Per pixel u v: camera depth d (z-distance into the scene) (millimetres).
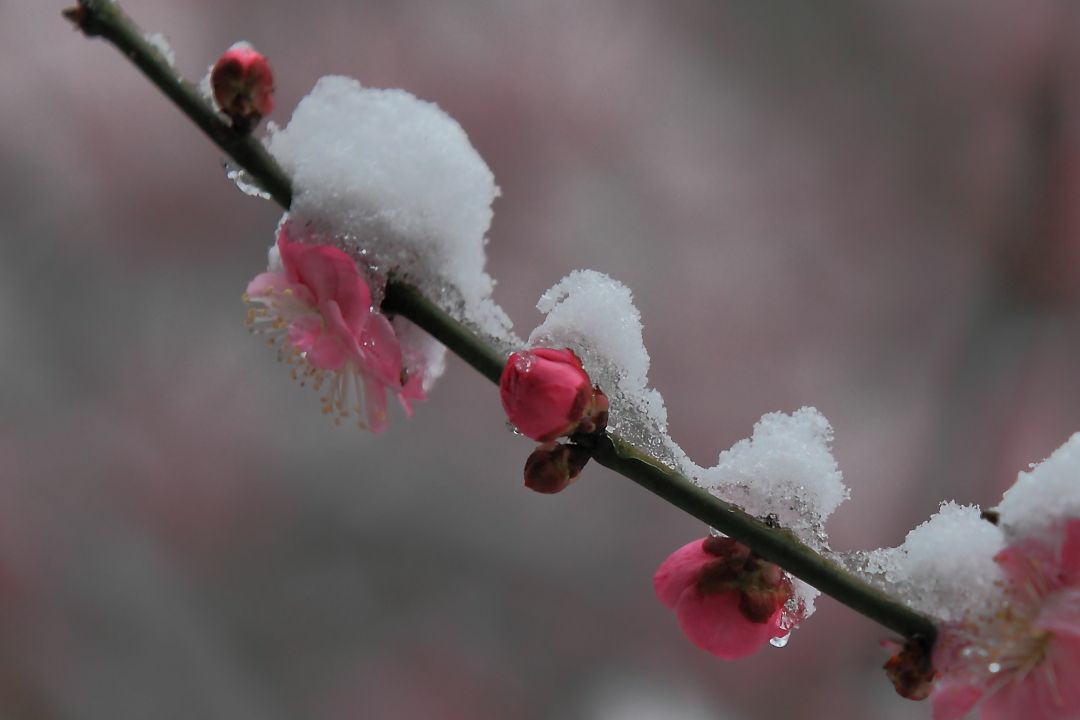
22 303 1608
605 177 1776
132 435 1592
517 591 1567
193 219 1706
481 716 1462
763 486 600
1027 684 588
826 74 1899
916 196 1831
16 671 1395
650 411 602
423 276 600
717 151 1826
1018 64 1839
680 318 1694
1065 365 1674
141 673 1443
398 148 600
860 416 1657
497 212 1712
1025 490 588
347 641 1523
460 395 1691
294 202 597
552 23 1840
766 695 1476
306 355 599
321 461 1638
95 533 1521
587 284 604
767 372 1685
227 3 1728
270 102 596
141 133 1696
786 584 607
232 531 1577
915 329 1736
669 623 1551
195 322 1671
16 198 1642
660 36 1873
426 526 1605
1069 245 1748
